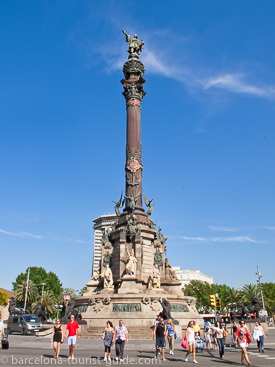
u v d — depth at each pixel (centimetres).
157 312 3672
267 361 1984
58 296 11638
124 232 4538
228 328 4562
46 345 2764
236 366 1795
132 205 4756
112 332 1908
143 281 4228
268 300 10925
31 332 3947
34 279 11250
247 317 4803
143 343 2814
